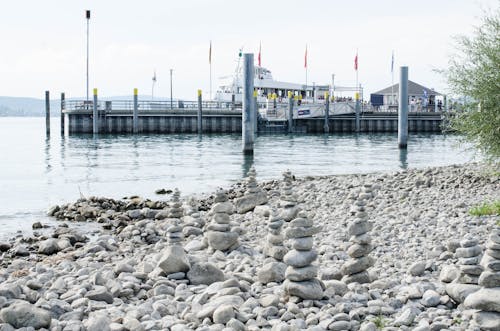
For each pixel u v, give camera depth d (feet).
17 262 31.19
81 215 47.83
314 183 63.93
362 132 197.26
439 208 41.09
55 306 18.78
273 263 23.36
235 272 25.16
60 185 72.54
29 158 109.09
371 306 18.88
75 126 177.17
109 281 22.25
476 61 46.73
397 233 33.73
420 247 29.37
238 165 96.17
